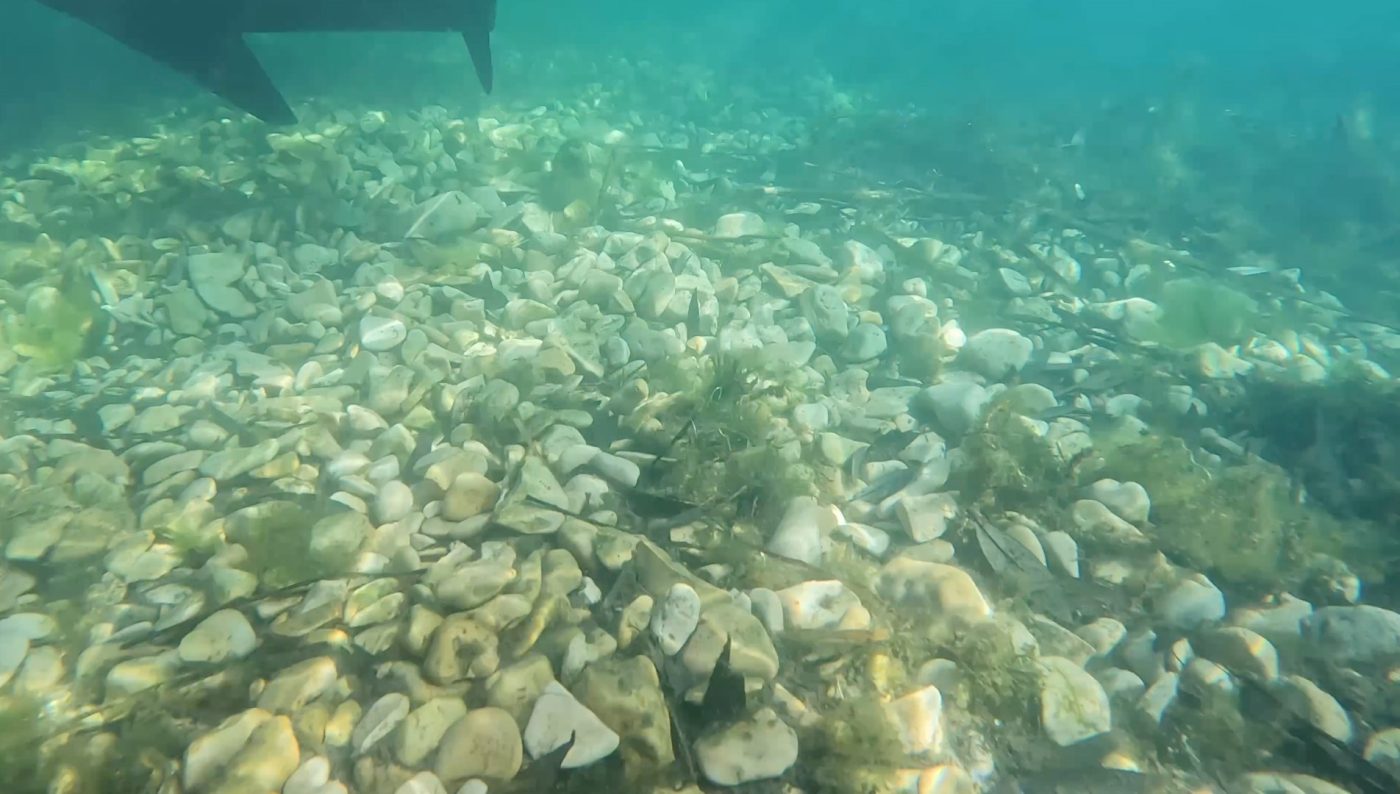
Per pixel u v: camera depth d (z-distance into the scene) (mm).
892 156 2020
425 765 479
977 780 518
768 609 575
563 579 593
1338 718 558
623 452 753
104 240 1250
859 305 1139
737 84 3281
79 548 647
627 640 554
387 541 650
